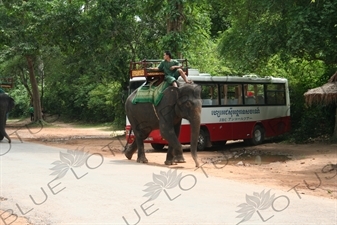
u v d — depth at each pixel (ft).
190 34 77.36
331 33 61.57
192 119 46.11
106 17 86.07
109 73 88.38
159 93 47.83
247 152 67.46
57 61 129.39
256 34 68.95
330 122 78.02
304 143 76.48
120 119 103.50
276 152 66.69
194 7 76.43
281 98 83.92
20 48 94.94
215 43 109.19
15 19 99.60
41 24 87.81
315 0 63.16
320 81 82.38
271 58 77.97
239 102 75.31
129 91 66.39
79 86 156.15
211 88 71.05
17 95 182.91
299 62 77.92
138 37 89.40
